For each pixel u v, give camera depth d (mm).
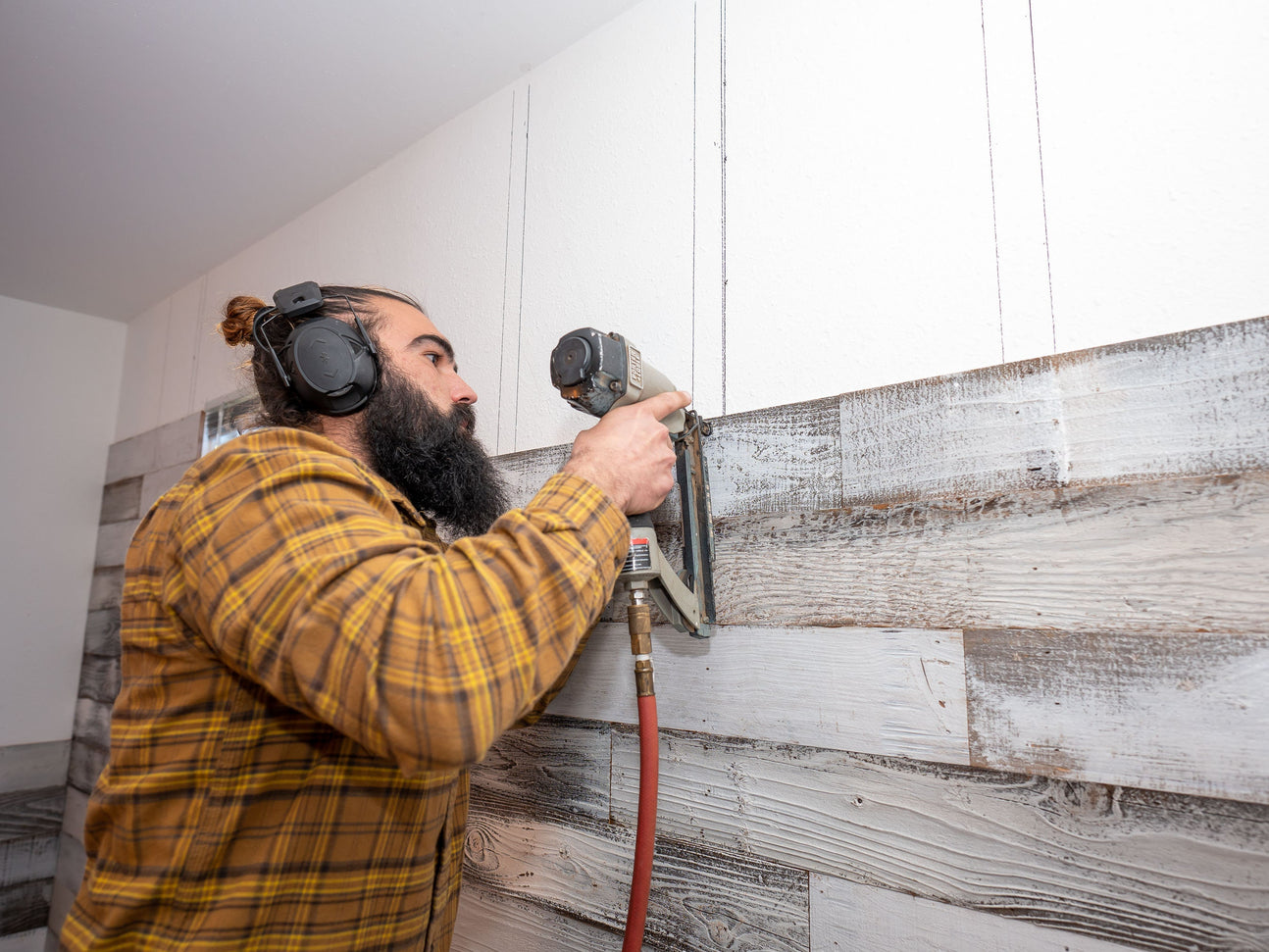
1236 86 643
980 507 729
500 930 1068
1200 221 646
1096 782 637
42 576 2266
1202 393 625
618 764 968
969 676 714
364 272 1568
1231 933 565
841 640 801
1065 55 736
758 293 938
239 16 1162
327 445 658
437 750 486
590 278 1131
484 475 947
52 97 1354
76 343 2393
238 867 586
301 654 499
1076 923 634
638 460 722
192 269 2086
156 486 2137
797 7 947
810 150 913
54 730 2234
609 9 1143
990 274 756
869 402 817
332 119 1428
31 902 2133
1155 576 629
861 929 747
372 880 639
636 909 753
